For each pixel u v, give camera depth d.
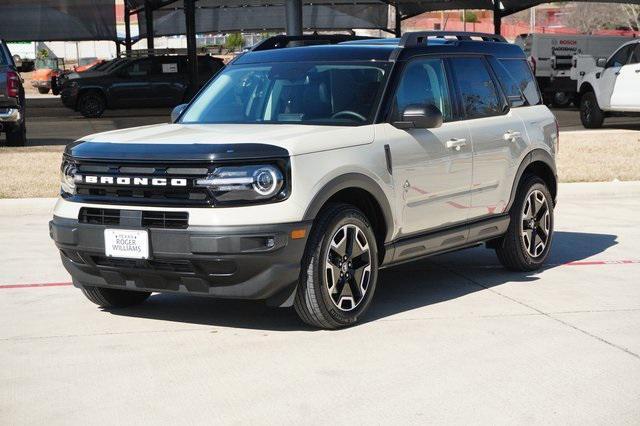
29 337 6.45
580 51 37.09
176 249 6.12
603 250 9.66
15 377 5.57
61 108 36.59
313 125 6.84
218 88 7.64
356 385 5.37
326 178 6.30
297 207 6.14
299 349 6.08
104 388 5.36
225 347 6.15
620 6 82.38
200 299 7.54
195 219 6.08
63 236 6.55
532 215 8.48
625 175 14.99
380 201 6.75
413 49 7.35
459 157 7.50
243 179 6.06
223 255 6.04
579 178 14.68
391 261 7.04
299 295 6.34
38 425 4.80
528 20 91.94
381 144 6.78
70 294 7.78
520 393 5.22
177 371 5.66
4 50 19.48
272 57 7.61
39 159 17.12
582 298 7.51
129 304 7.27
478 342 6.22
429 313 7.02
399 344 6.18
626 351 6.02
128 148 6.38
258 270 6.12
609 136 21.55
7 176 14.80
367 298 6.69
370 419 4.84
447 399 5.13
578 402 5.08
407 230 7.09
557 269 8.70
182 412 4.96
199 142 6.28
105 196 6.43
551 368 5.67
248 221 6.04
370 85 7.05
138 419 4.86
